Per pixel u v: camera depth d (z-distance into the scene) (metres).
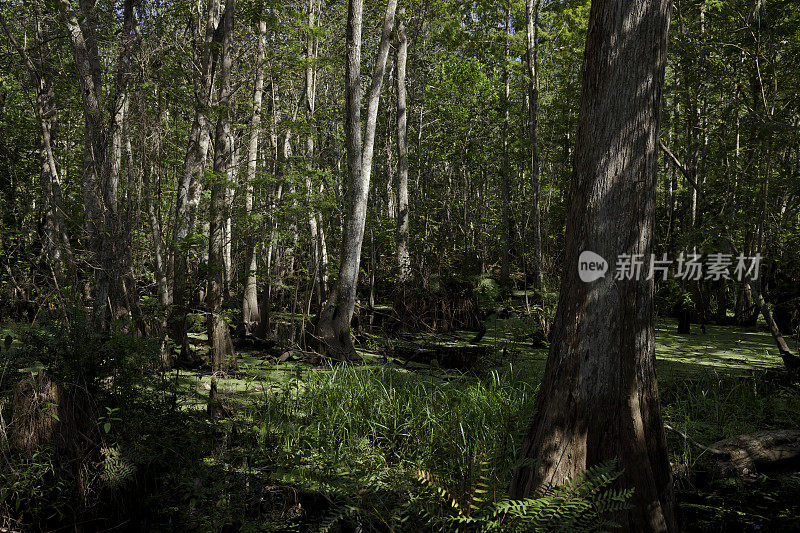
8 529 3.83
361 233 9.40
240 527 4.10
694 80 10.11
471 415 5.42
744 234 11.38
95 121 7.57
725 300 13.99
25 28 11.25
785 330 12.13
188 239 7.76
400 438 5.36
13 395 4.29
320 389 6.32
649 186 3.46
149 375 5.34
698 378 7.96
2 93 12.84
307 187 11.41
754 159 9.87
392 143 24.09
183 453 4.91
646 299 3.50
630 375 3.42
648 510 3.29
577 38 17.47
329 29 14.31
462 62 21.42
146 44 8.50
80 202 12.12
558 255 16.23
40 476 3.92
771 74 9.21
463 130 21.77
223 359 7.81
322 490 4.44
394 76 20.17
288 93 15.20
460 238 20.98
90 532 3.99
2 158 13.05
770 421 6.27
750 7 8.81
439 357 9.51
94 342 4.64
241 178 9.68
